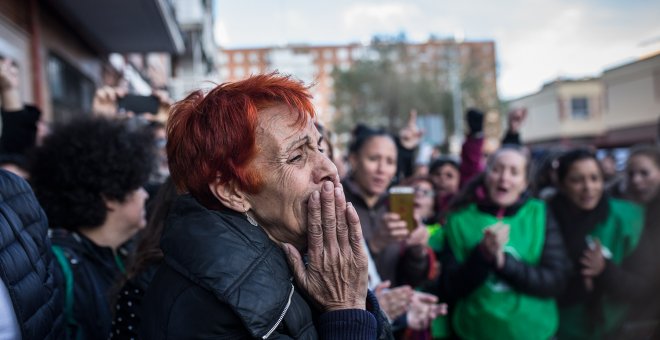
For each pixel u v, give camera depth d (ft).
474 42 132.67
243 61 236.63
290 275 3.30
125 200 5.70
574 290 9.20
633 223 9.43
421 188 10.77
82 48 26.73
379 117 107.65
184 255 3.06
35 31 19.60
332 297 3.27
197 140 3.24
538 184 11.80
